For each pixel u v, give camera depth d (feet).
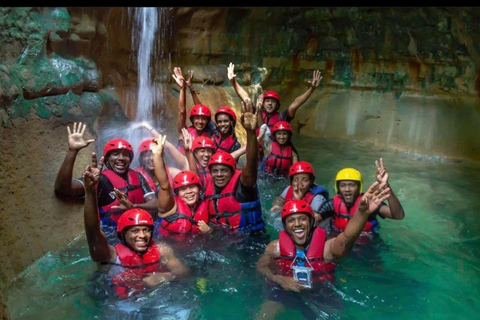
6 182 19.15
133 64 33.42
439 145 35.53
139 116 32.58
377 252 20.65
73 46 25.22
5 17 20.75
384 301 17.07
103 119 27.84
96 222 16.62
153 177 24.93
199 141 25.96
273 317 16.07
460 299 17.34
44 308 16.37
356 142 40.29
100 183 21.58
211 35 39.65
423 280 18.56
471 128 34.24
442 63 35.81
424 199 27.14
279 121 30.50
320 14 41.32
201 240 21.15
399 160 35.17
